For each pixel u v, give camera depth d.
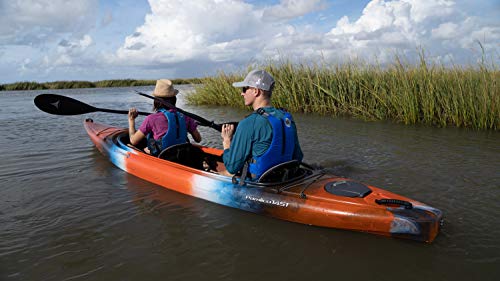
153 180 3.69
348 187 2.78
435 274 2.09
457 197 3.22
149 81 30.28
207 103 11.46
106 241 2.54
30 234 2.66
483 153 4.65
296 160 2.88
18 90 24.36
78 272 2.18
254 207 2.90
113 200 3.28
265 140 2.74
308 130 6.46
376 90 7.76
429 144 5.22
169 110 3.75
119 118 8.66
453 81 6.82
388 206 2.50
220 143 5.58
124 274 2.15
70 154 4.94
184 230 2.69
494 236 2.50
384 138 5.68
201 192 3.25
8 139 5.96
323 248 2.40
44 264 2.27
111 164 4.44
